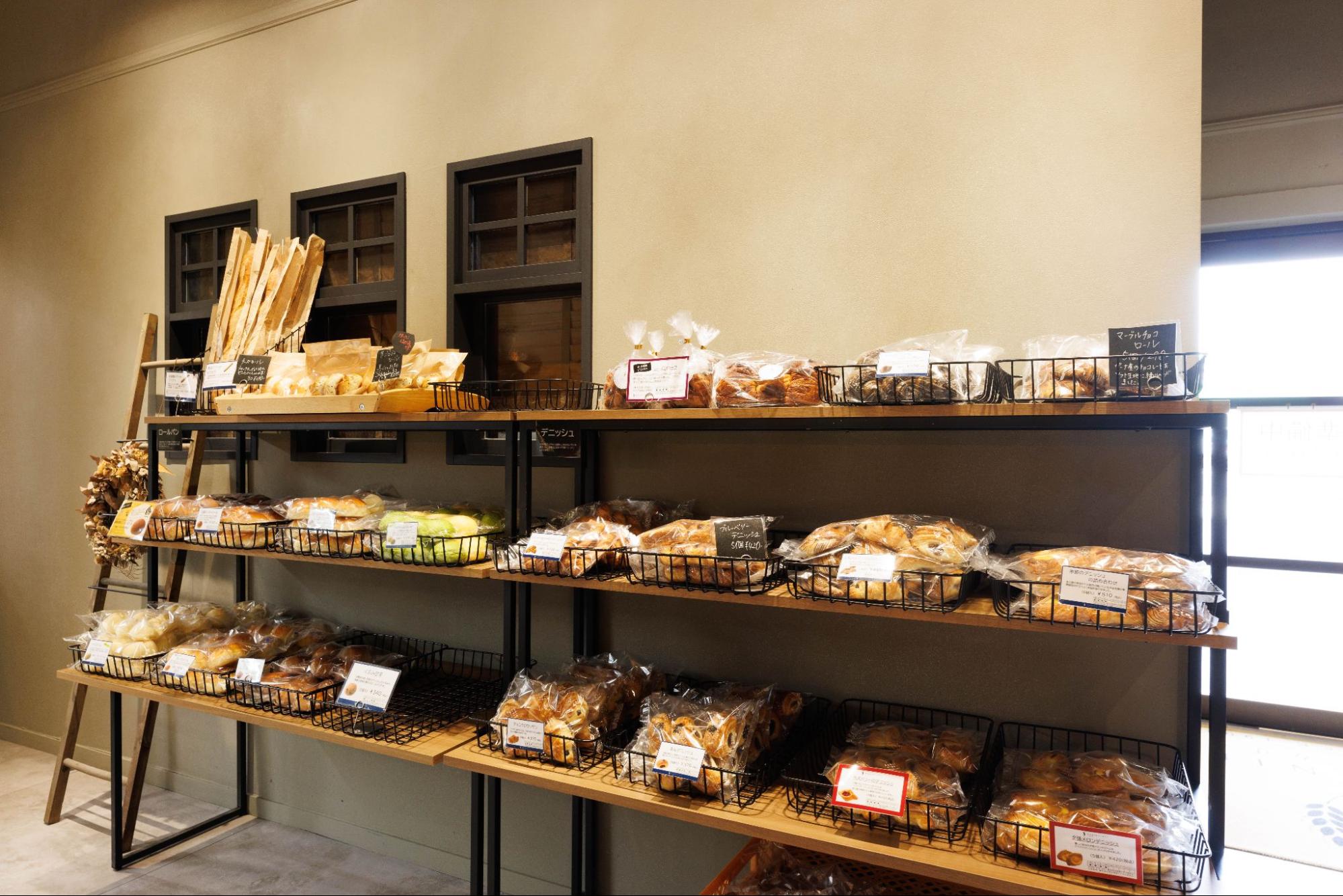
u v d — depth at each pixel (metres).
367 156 2.75
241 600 3.01
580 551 1.86
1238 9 2.67
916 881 1.81
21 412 3.59
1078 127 1.83
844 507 2.10
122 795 2.95
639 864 2.35
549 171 2.45
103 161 3.33
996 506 1.94
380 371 2.20
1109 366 1.47
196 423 2.59
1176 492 1.79
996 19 1.90
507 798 2.56
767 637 2.18
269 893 2.55
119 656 2.50
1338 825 2.10
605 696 1.94
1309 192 2.62
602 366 2.36
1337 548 2.71
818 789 1.73
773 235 2.14
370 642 2.74
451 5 2.60
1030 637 1.91
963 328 1.90
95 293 3.36
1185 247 1.74
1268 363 2.79
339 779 2.88
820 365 1.79
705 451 2.25
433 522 2.07
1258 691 2.86
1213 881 1.42
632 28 2.32
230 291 2.85
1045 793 1.54
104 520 3.05
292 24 2.90
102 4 3.32
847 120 2.05
